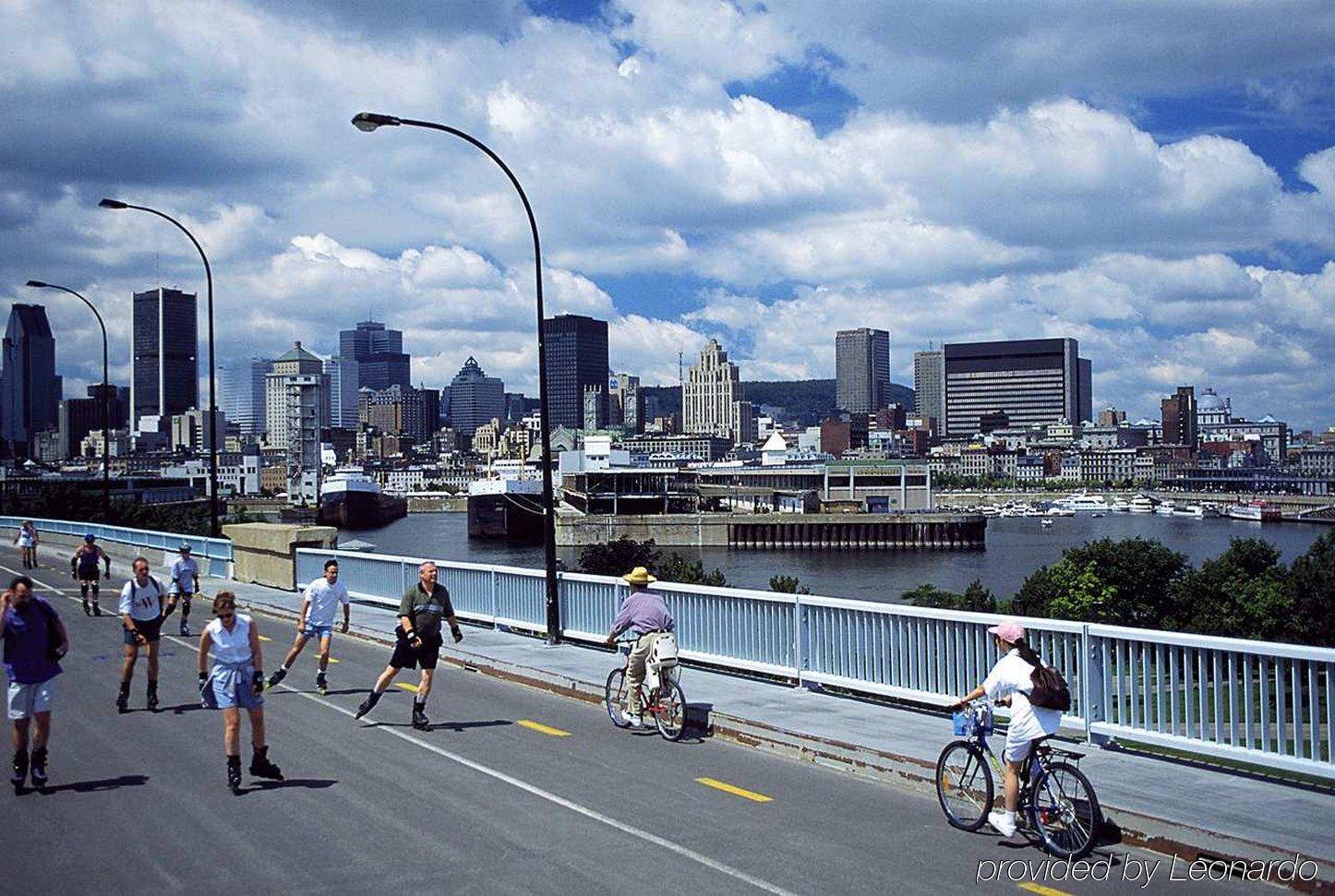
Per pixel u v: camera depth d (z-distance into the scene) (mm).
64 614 31688
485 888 9562
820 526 170375
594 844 10789
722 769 13875
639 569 16453
